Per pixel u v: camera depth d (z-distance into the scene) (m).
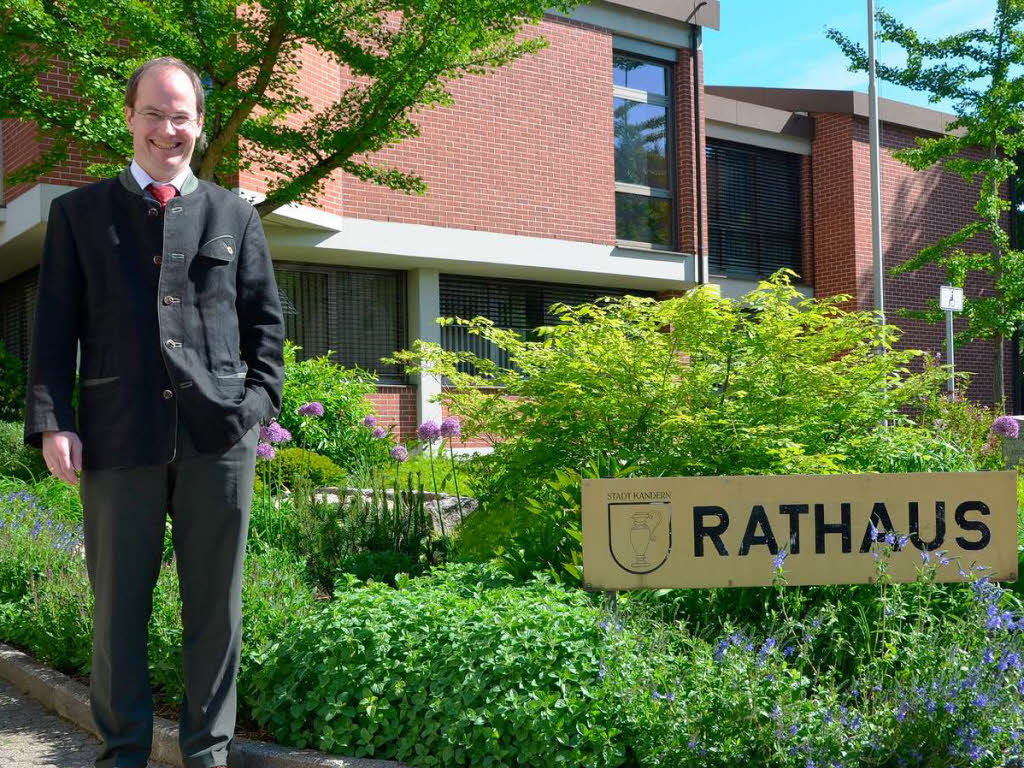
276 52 8.80
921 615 3.59
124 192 2.97
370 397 13.47
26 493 7.18
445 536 5.86
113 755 2.98
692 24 15.73
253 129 9.09
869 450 5.30
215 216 3.05
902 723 3.04
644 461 5.09
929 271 19.38
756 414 5.26
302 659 3.56
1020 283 16.28
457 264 13.75
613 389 5.30
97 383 2.92
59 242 2.94
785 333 5.23
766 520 3.72
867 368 5.36
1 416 11.66
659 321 5.61
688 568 3.68
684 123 15.71
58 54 8.39
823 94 18.19
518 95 14.04
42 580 5.09
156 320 2.92
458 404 5.76
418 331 13.88
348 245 12.55
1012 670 3.14
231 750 3.40
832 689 3.28
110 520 2.93
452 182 13.40
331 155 9.45
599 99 14.81
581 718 3.15
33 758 3.62
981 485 3.81
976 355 20.09
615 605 3.61
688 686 3.20
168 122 2.95
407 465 9.63
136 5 7.88
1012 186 22.16
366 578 5.26
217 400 2.91
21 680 4.54
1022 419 11.21
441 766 3.17
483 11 8.84
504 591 3.86
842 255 18.33
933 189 19.56
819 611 3.89
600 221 14.72
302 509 5.82
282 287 13.12
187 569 3.04
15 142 11.75
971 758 2.98
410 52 9.00
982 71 16.09
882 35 15.90
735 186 17.77
